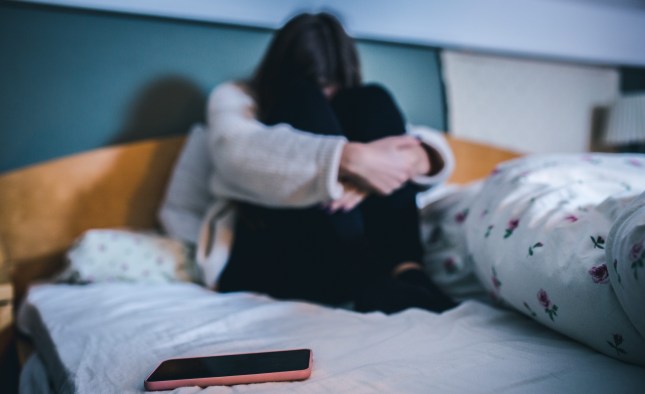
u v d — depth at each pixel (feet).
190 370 1.46
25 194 3.92
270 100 3.30
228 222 3.02
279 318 2.13
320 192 2.40
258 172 2.53
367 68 5.32
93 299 2.72
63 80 4.12
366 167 2.44
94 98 4.24
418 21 5.79
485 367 1.39
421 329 1.77
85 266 3.24
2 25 3.89
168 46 4.49
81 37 4.16
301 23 3.41
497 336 1.69
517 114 6.32
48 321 2.36
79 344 1.94
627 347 1.36
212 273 2.92
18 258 3.90
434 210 3.15
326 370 1.47
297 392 1.29
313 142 2.48
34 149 4.04
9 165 3.96
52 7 4.04
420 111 5.61
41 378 2.17
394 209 2.63
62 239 4.05
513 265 1.84
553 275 1.63
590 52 7.13
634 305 1.26
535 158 2.46
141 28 4.38
